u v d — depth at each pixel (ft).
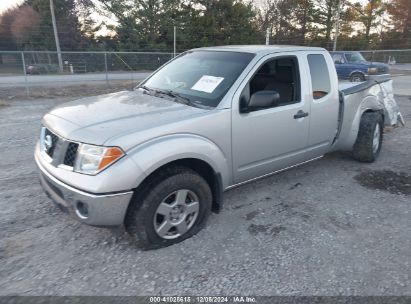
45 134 10.82
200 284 8.85
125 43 130.41
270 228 11.51
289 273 9.31
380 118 17.71
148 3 129.39
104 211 8.91
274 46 13.92
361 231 11.47
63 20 136.26
